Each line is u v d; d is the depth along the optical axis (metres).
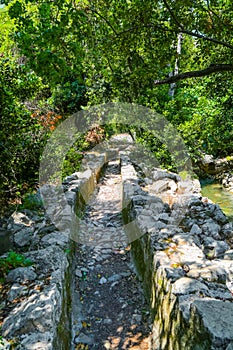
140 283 3.60
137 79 4.54
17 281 2.62
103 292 3.60
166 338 2.39
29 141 4.31
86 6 4.38
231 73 5.40
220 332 1.63
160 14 4.44
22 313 2.19
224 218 3.95
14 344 1.95
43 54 3.25
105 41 4.24
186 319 1.98
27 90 4.23
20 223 3.89
